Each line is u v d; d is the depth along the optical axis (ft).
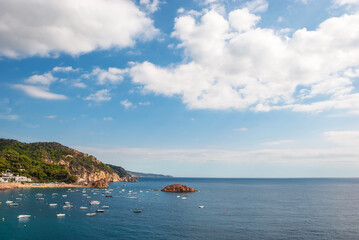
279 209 375.86
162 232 231.30
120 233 225.97
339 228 252.42
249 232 234.17
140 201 467.93
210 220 287.28
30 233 219.00
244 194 652.48
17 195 485.56
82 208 356.38
